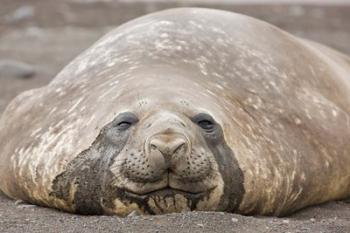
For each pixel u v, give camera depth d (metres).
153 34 25.06
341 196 25.77
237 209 21.80
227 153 21.47
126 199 20.84
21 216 22.11
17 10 70.19
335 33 64.44
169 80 22.56
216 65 24.38
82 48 56.50
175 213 20.73
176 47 24.52
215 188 20.95
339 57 31.36
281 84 25.19
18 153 23.67
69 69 25.45
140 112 21.30
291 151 23.53
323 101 25.97
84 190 21.58
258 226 20.64
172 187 20.53
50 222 21.38
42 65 50.19
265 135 23.14
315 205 25.02
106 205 21.23
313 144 24.45
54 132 22.89
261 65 25.23
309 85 26.14
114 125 21.34
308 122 24.80
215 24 25.94
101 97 22.62
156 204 20.73
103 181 21.11
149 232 19.97
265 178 22.20
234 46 25.33
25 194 23.61
